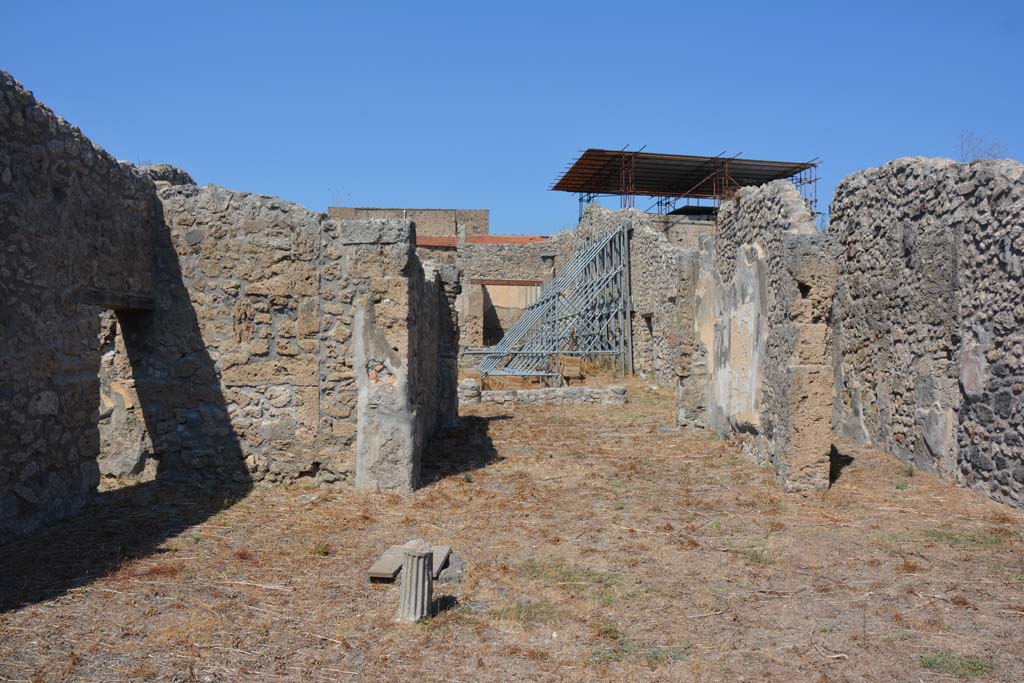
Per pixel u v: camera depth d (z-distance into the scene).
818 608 5.53
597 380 24.20
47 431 7.09
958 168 9.27
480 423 15.63
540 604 5.58
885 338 11.23
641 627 5.20
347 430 9.05
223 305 9.05
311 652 4.72
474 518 7.98
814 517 8.05
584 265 27.28
